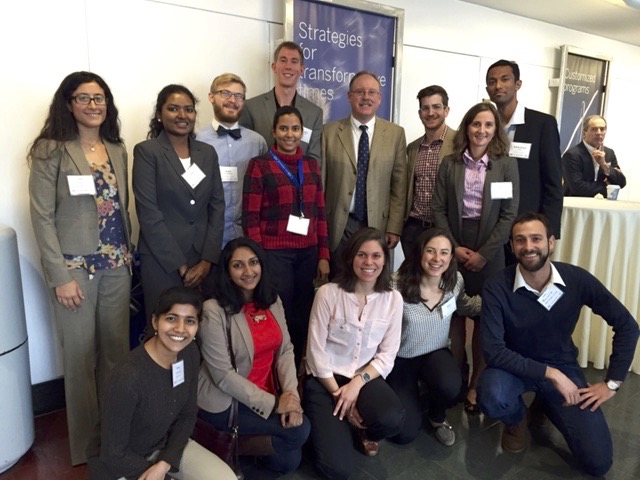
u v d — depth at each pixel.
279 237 2.51
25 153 2.45
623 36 5.87
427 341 2.43
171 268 2.23
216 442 1.97
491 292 2.29
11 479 2.10
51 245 1.99
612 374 2.17
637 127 6.93
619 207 3.11
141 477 1.64
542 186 2.85
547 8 4.64
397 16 3.78
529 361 2.18
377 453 2.28
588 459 2.09
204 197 2.33
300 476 2.12
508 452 2.30
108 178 2.12
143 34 2.73
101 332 2.23
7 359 2.07
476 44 4.59
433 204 2.85
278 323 2.16
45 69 2.46
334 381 2.19
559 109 5.45
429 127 2.97
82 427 2.19
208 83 3.01
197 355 1.84
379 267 2.15
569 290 2.23
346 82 3.61
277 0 3.21
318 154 2.94
